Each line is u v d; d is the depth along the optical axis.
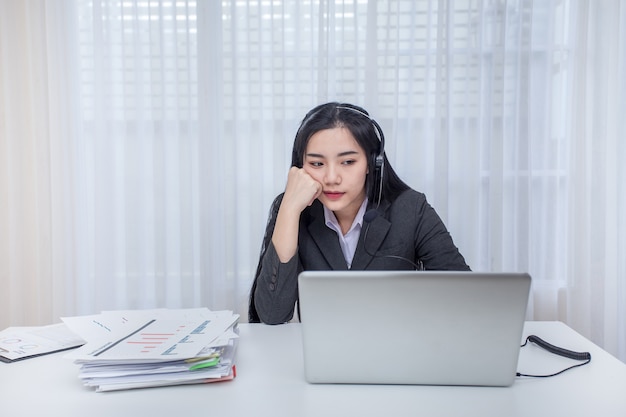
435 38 2.21
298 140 1.36
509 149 2.22
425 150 2.23
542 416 0.75
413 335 0.83
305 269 1.41
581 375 0.91
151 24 2.18
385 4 2.16
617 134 2.18
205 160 2.20
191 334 0.98
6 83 2.17
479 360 0.83
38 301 2.24
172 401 0.81
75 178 2.21
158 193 2.20
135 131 2.20
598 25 2.15
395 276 0.80
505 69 2.21
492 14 2.17
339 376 0.86
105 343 0.94
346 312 0.82
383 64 2.17
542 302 2.24
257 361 0.99
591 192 2.19
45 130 2.19
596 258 2.19
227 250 2.22
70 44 2.19
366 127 1.31
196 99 2.22
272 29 2.17
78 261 2.23
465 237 2.22
